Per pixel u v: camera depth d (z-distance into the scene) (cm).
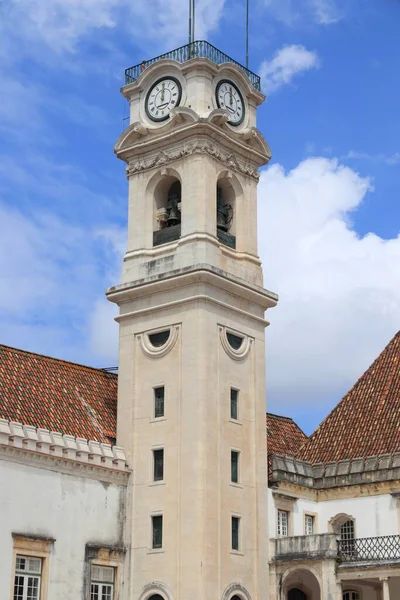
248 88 5619
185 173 5275
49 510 4578
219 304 5122
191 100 5328
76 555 4653
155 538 4869
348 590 5347
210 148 5281
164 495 4881
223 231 5450
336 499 5494
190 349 5000
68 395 5222
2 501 4381
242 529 4959
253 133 5525
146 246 5372
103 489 4884
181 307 5100
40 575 4491
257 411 5238
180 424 4928
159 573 4778
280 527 5319
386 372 5950
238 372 5188
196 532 4706
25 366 5184
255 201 5572
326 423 5956
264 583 5016
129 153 5512
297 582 5303
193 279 5050
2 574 4312
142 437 5059
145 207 5431
